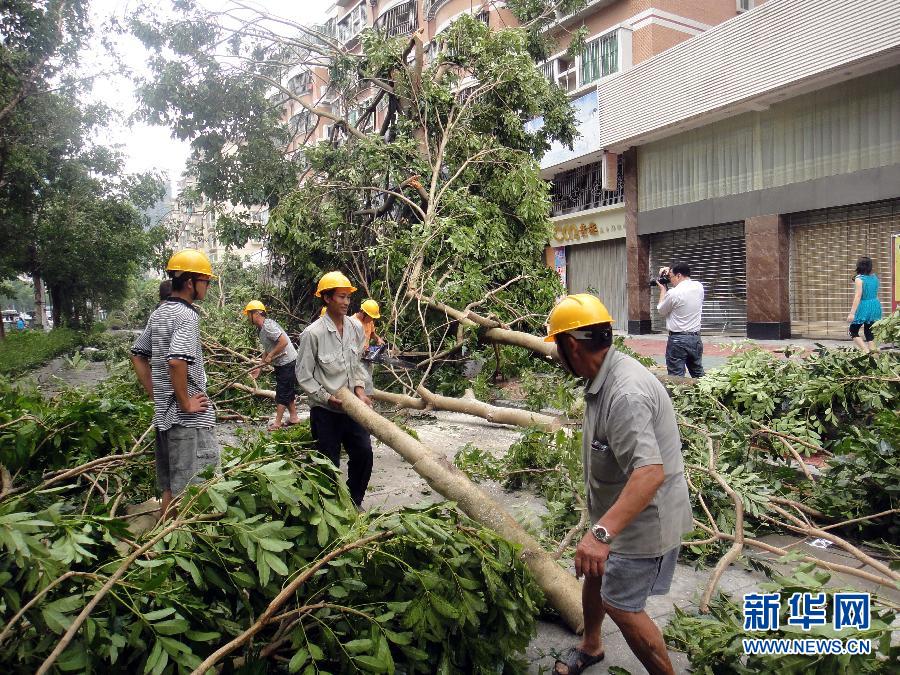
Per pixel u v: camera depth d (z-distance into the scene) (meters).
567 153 18.94
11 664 1.90
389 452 6.59
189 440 3.33
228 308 10.93
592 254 19.78
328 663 2.29
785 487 4.62
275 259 11.44
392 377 9.12
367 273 10.61
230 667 2.24
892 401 5.22
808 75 12.37
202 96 11.50
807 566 2.34
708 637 2.53
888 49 11.09
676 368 7.32
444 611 2.24
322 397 4.14
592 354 2.31
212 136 11.89
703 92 14.54
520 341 7.46
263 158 11.93
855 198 12.49
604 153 17.80
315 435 4.28
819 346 6.15
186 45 11.10
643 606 2.31
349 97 12.23
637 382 2.22
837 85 12.76
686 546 3.79
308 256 10.34
